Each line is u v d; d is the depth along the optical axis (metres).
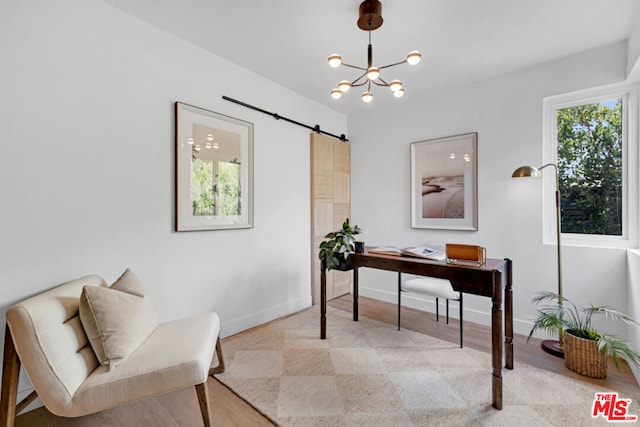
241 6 1.90
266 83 2.97
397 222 3.60
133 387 1.35
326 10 1.92
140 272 2.08
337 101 3.56
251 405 1.72
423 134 3.37
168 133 2.22
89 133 1.84
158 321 1.96
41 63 1.66
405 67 2.68
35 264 1.65
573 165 2.56
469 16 1.96
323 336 2.59
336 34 2.20
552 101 2.63
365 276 3.88
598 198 2.46
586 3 1.83
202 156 2.42
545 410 1.65
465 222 3.05
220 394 1.83
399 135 3.58
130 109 2.02
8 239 1.57
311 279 3.51
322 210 3.62
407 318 3.11
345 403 1.73
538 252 2.64
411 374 2.03
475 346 2.45
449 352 2.35
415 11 1.91
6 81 1.55
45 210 1.68
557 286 2.54
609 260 2.32
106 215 1.92
